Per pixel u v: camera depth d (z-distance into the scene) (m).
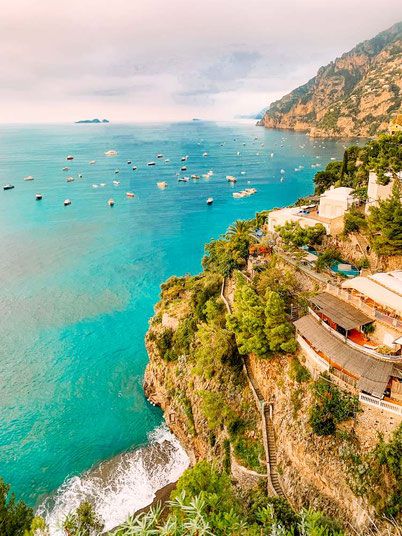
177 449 53.16
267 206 168.12
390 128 78.00
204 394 46.56
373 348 34.00
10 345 76.88
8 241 134.12
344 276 46.50
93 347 75.75
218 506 26.23
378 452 30.47
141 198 191.75
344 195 58.22
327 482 33.09
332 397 34.31
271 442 40.12
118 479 48.88
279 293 48.16
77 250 124.81
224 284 61.31
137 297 94.06
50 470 50.66
